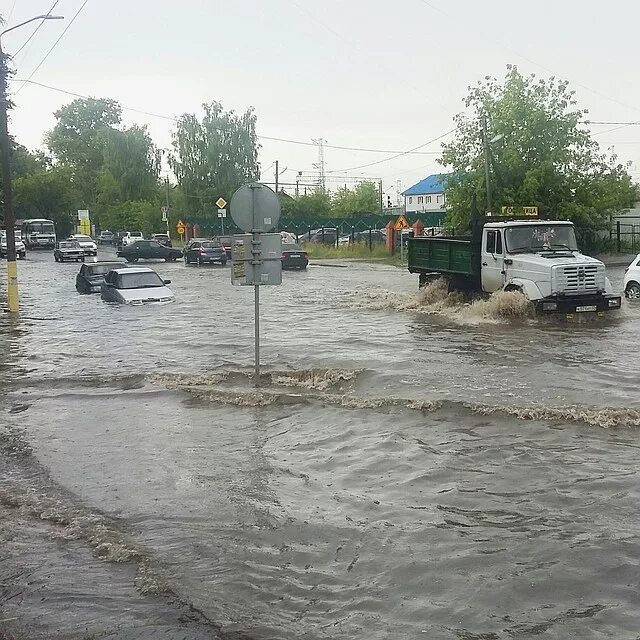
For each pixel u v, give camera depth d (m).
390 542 5.87
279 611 4.90
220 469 7.90
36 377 13.05
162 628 4.72
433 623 4.68
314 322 19.20
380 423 9.39
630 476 7.18
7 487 7.63
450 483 7.17
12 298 22.86
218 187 74.25
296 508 6.70
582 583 5.12
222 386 11.86
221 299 25.72
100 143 100.00
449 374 12.09
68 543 6.19
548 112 37.12
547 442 8.35
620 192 40.06
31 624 4.83
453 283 21.67
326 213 75.69
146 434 9.36
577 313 18.02
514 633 4.53
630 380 11.37
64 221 92.94
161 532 6.30
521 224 19.31
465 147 38.50
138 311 22.61
